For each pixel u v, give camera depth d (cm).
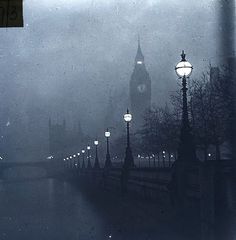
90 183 5609
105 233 1412
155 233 1233
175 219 1255
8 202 3503
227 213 934
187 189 1200
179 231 1204
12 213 2464
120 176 2744
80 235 1441
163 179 1562
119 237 1293
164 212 1427
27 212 2514
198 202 1087
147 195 1858
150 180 1809
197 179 1107
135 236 1229
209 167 994
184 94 1342
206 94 3838
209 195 985
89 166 6700
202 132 3681
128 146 2645
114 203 2555
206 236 986
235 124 3366
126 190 2494
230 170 982
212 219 959
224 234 925
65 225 1766
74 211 2400
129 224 1538
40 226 1762
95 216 2006
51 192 5100
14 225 1822
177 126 4919
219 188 966
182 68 1317
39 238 1421
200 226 1060
